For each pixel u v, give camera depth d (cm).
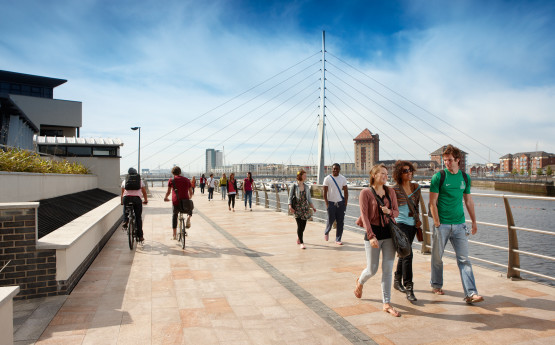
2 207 437
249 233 982
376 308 434
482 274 562
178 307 435
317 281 542
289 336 362
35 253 452
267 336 362
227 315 412
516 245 534
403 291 483
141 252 735
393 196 438
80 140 1717
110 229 902
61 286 465
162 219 1304
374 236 419
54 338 350
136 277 557
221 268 613
